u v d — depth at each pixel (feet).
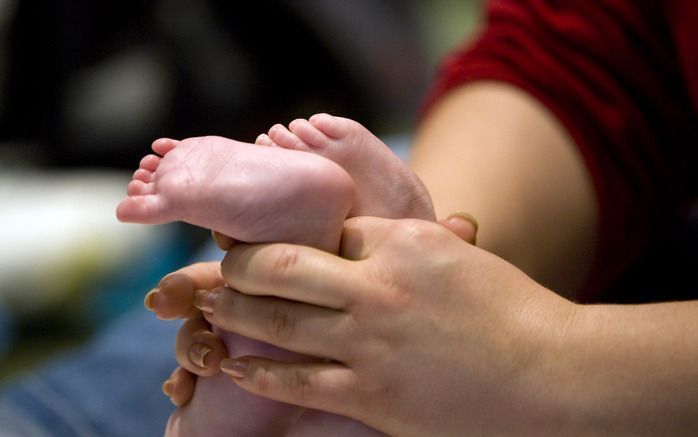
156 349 4.40
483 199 4.03
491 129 4.13
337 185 3.57
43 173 7.29
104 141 6.19
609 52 4.16
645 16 4.15
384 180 3.68
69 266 6.77
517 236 4.04
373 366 3.54
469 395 3.53
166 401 4.25
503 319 3.53
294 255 3.56
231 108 6.07
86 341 6.74
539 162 4.11
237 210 3.56
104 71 6.24
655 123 4.19
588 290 4.22
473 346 3.52
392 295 3.54
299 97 6.33
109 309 6.79
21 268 6.70
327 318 3.56
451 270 3.55
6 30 6.35
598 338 3.53
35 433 4.15
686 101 4.20
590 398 3.51
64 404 4.23
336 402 3.56
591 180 4.12
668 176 4.23
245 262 3.58
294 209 3.57
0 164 7.25
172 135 6.10
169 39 6.11
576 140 4.12
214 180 3.56
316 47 6.28
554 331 3.53
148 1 6.14
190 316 3.70
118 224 7.01
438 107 4.28
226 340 3.68
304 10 6.17
